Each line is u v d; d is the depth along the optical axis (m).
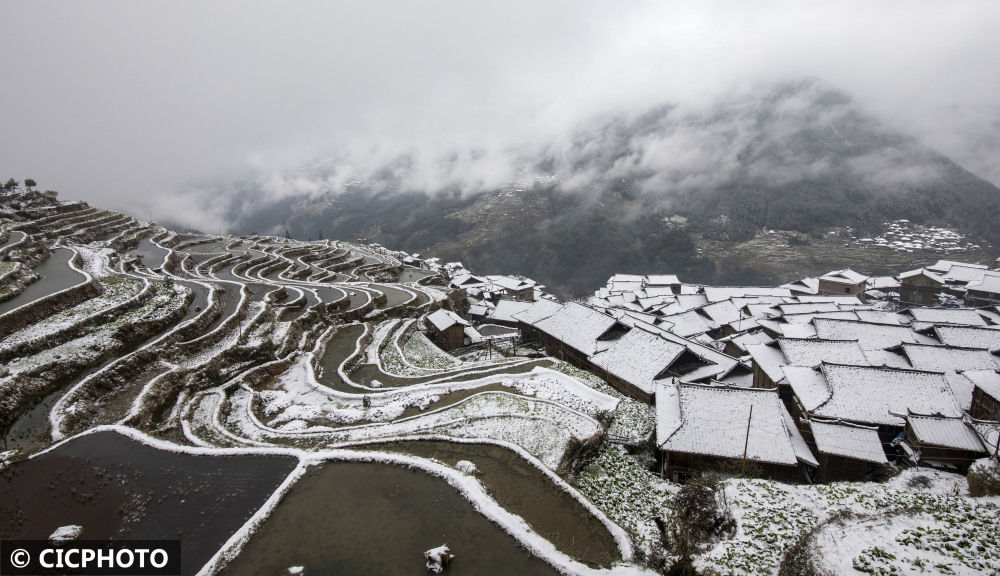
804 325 68.12
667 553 24.39
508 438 35.56
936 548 22.98
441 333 69.44
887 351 55.00
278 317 58.78
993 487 30.27
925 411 39.84
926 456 37.31
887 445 40.31
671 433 38.75
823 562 22.84
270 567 19.95
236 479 25.83
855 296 100.12
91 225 92.50
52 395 34.94
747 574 22.64
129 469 26.66
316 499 24.31
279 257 103.50
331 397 44.16
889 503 29.17
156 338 44.53
